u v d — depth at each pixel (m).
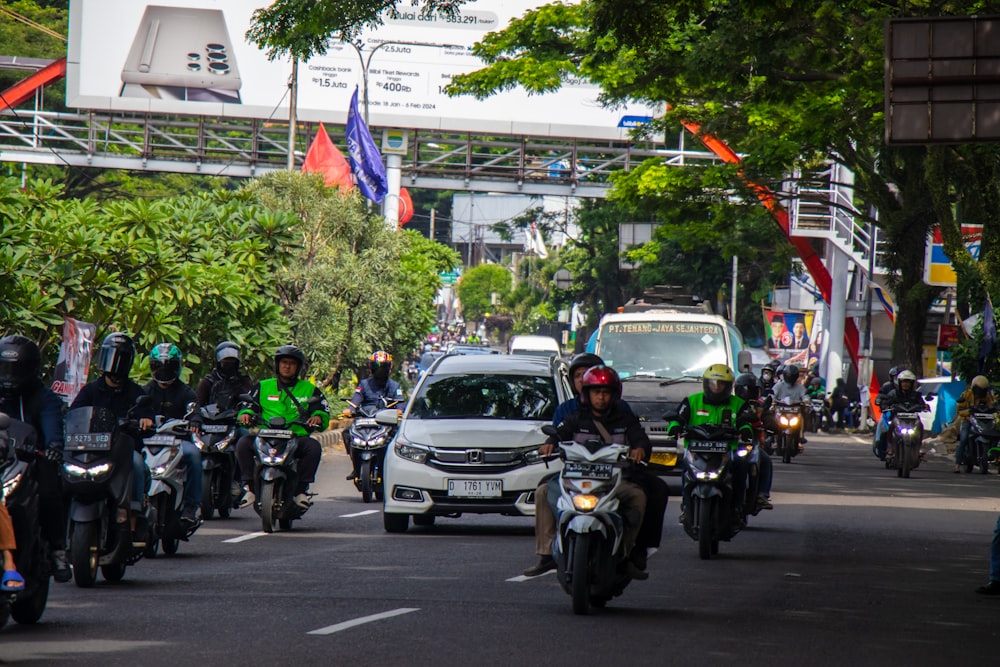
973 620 29.59
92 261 57.84
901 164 101.56
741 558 40.12
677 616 28.98
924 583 35.47
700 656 24.42
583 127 155.38
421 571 35.25
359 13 48.44
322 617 27.61
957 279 88.88
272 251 73.44
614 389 30.47
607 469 29.25
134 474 32.66
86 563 31.08
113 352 33.31
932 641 26.75
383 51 153.38
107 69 152.12
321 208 89.25
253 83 153.12
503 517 52.22
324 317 85.06
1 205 53.03
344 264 88.06
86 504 31.09
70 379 50.91
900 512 56.22
